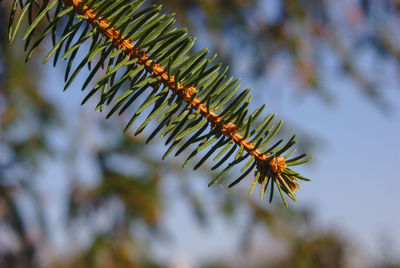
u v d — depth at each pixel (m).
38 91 2.84
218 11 3.04
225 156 0.51
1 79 2.68
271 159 0.51
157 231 2.89
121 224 2.85
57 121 2.92
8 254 2.79
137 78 0.52
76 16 0.52
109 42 0.52
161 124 0.52
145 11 0.52
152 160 2.86
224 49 2.92
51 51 0.51
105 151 2.82
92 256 2.78
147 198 2.81
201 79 0.52
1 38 2.12
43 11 0.51
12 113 2.83
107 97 0.52
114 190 2.81
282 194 0.51
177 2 2.78
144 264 2.85
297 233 3.33
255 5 3.20
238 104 0.52
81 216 2.85
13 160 2.90
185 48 0.52
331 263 3.46
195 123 0.52
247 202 3.07
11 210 2.85
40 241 2.86
